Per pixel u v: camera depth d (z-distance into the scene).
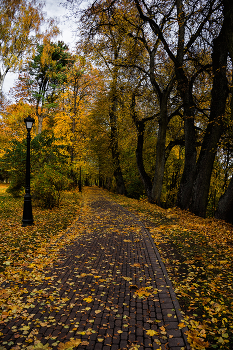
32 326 3.36
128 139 26.08
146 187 19.53
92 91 30.06
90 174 43.81
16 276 4.92
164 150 17.77
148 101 20.20
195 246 7.02
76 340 3.05
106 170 31.88
